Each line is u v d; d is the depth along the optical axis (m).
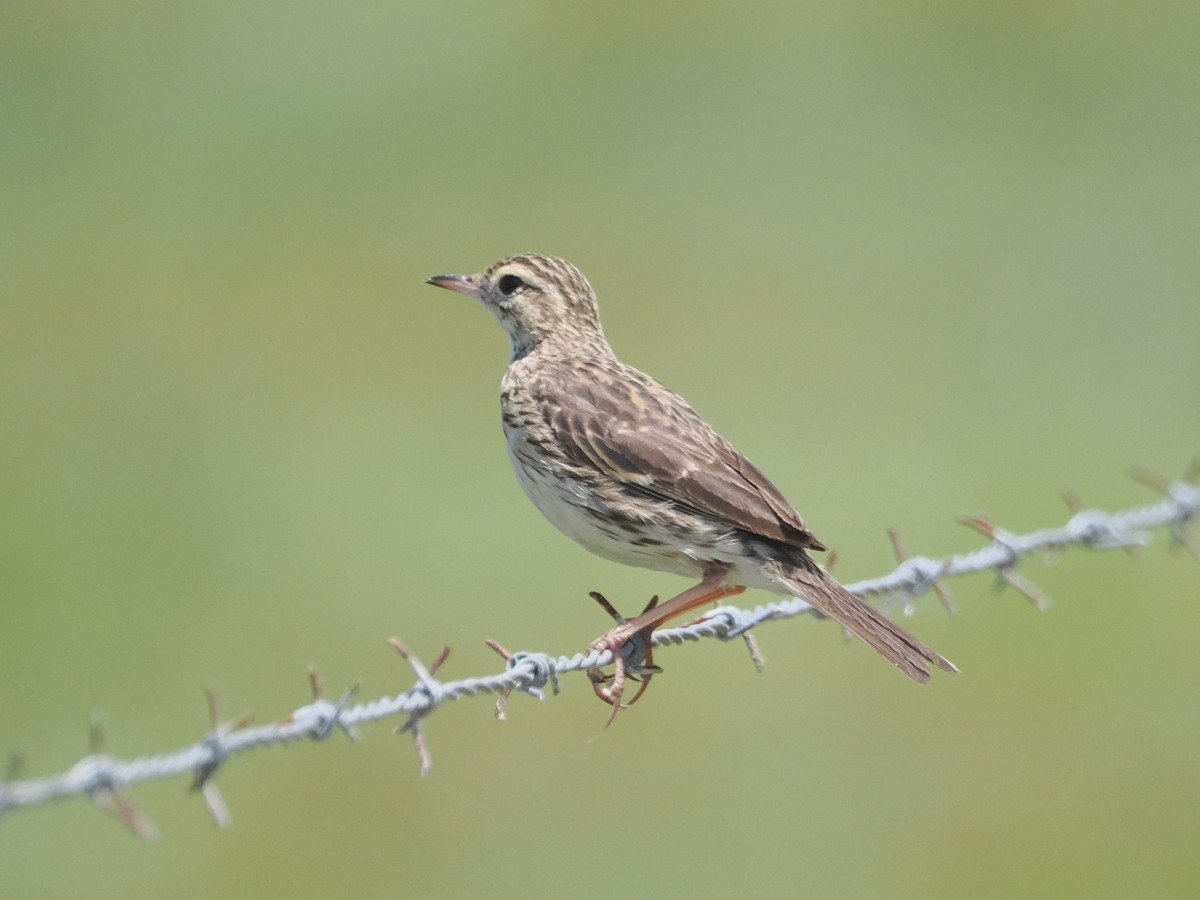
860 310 27.84
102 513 22.86
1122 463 24.95
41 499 23.08
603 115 32.38
